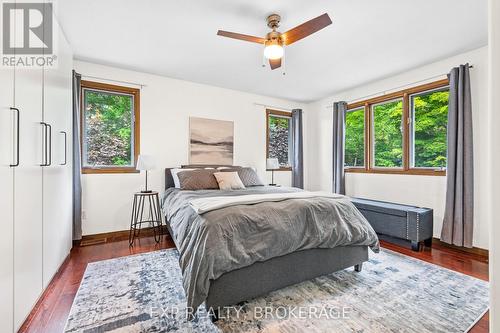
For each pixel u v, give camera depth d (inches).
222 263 60.4
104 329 58.5
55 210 83.7
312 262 78.7
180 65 128.3
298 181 190.5
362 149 165.2
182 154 149.9
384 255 107.4
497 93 22.3
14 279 55.7
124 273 88.4
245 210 71.7
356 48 109.0
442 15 84.7
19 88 58.7
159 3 78.8
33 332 57.6
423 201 128.5
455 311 66.5
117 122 135.2
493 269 22.5
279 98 189.8
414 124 136.2
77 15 84.7
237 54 115.4
